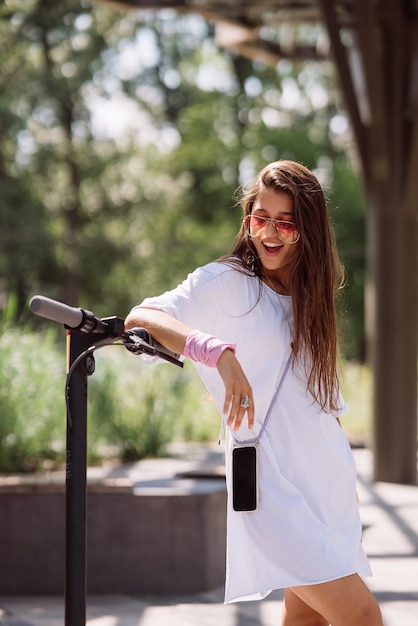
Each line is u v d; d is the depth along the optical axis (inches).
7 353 254.2
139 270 1160.2
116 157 1141.7
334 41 314.0
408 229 326.6
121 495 190.1
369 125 323.0
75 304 1107.9
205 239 1211.2
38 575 189.3
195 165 1195.9
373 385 330.0
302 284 103.0
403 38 319.9
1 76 1037.2
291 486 99.7
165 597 187.5
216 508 194.9
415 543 238.7
